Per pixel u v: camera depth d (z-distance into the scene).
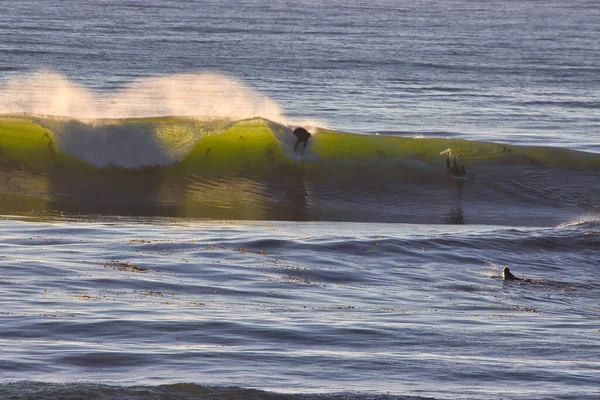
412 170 82.38
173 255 50.47
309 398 25.42
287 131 84.25
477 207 76.62
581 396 26.97
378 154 84.31
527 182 81.69
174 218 67.25
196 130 82.19
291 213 72.19
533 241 61.72
